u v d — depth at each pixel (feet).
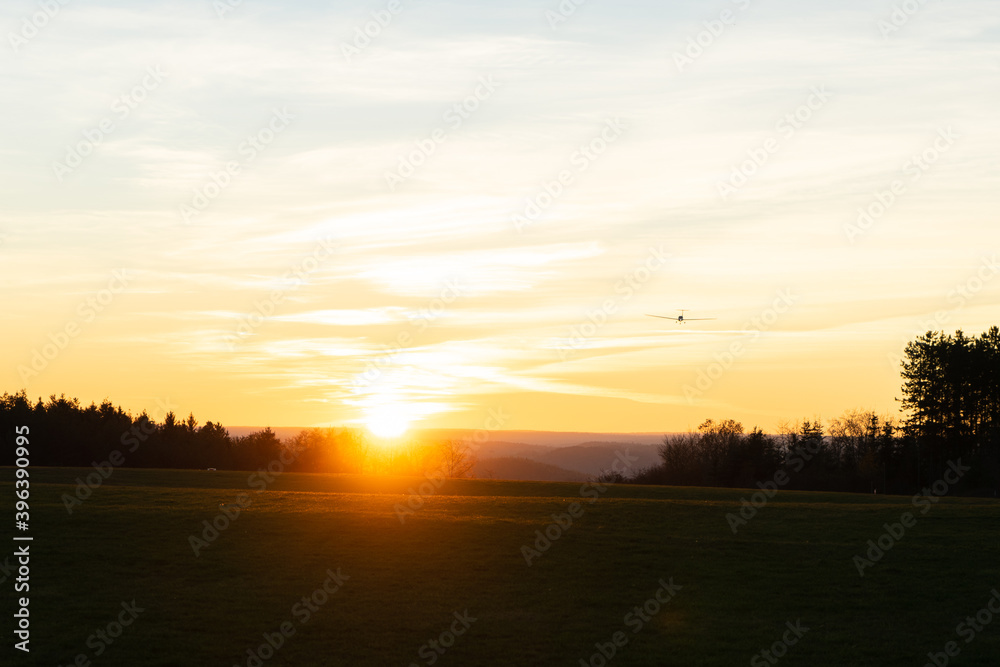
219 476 231.71
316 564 94.12
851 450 391.24
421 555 99.14
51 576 86.17
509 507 137.28
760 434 374.22
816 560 99.96
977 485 266.77
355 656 67.31
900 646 71.51
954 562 99.50
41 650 65.57
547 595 85.10
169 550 97.81
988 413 276.82
